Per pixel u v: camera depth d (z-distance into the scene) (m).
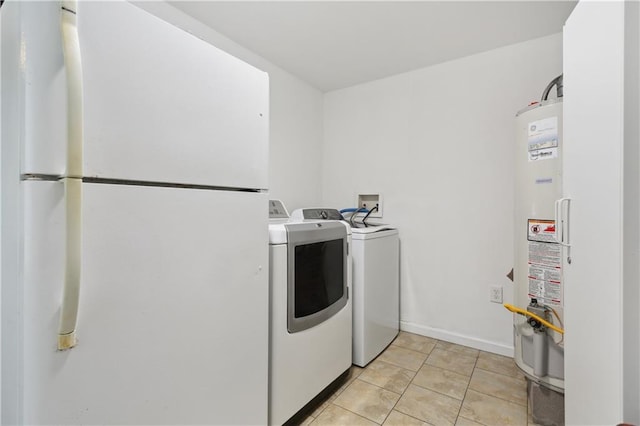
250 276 1.10
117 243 0.73
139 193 0.77
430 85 2.43
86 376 0.67
